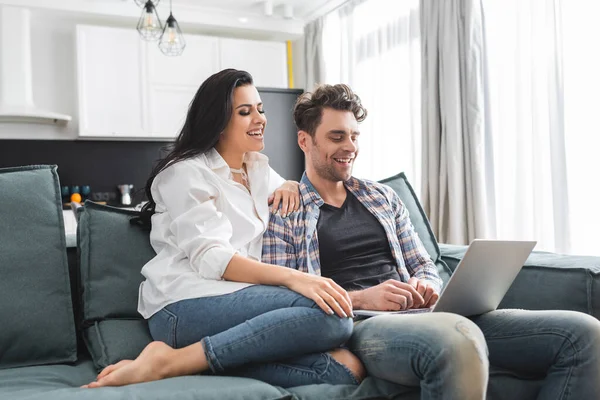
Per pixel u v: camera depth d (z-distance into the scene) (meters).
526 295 1.52
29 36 4.50
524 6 3.11
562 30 2.85
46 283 1.37
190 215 1.37
